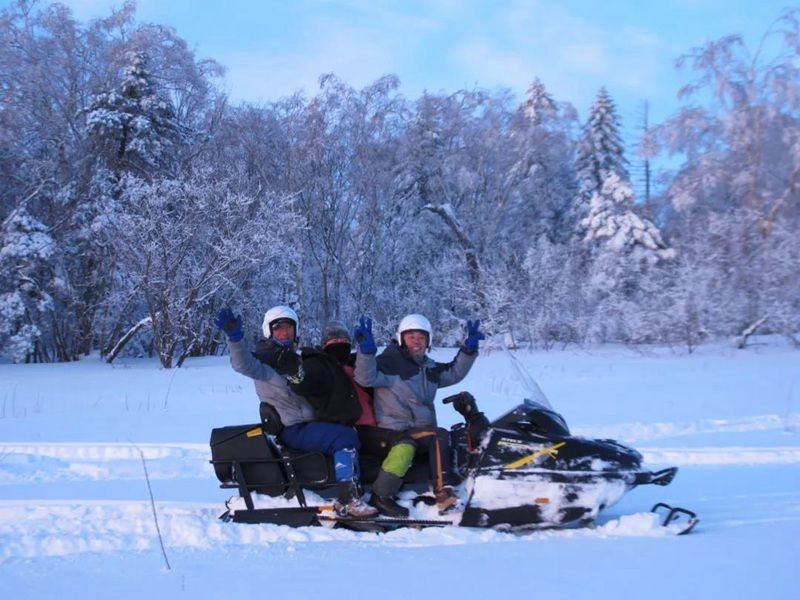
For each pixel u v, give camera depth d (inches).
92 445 362.0
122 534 217.9
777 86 1025.5
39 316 1196.5
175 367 954.1
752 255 965.8
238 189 1042.7
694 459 327.9
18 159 1216.2
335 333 251.8
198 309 1080.8
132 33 1333.7
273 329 239.5
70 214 1197.7
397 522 223.8
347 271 1336.1
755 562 180.9
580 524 226.2
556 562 184.5
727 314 941.8
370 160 1291.8
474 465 225.6
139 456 350.3
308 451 231.6
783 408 470.3
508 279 1096.2
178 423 444.1
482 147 1417.3
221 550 201.0
